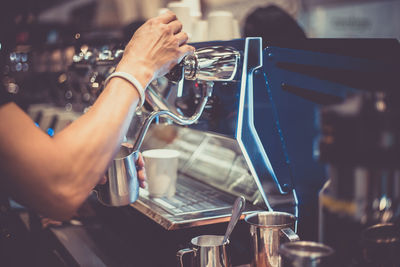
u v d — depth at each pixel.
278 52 1.30
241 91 1.26
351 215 1.26
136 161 1.28
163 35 1.08
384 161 1.28
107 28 4.91
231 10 3.64
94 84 1.84
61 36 3.55
